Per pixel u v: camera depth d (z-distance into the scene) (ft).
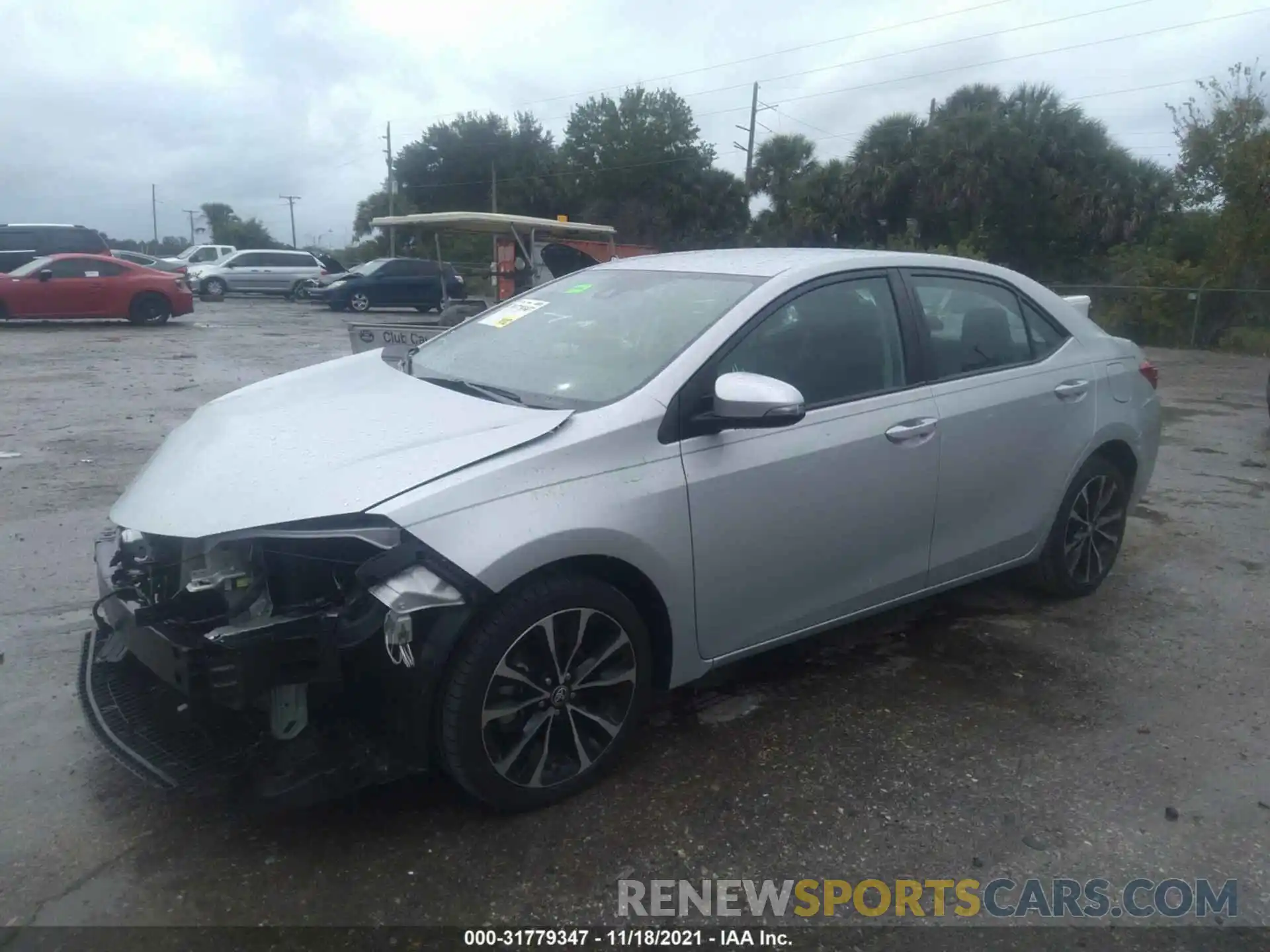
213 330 67.41
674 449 11.27
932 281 14.43
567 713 10.91
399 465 10.25
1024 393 14.85
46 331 64.69
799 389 12.51
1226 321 68.90
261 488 10.16
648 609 11.55
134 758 9.98
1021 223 103.50
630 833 10.54
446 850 10.22
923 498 13.57
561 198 199.41
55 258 66.85
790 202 117.29
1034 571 16.63
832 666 14.46
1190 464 28.09
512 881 9.78
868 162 107.45
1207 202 74.79
